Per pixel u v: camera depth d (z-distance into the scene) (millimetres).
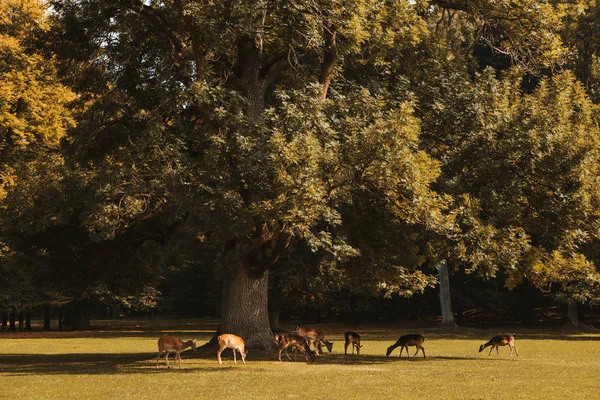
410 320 64000
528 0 22625
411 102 19391
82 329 57625
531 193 22188
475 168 21391
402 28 21500
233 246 22312
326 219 18203
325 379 16375
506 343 24984
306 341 21656
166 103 20109
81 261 26141
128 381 16141
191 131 21812
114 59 22844
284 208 17906
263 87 23141
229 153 19156
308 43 19609
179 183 19359
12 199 24641
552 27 23281
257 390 14297
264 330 23188
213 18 19328
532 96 22953
